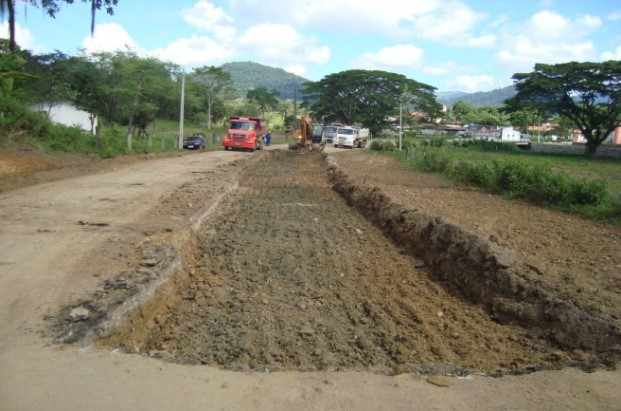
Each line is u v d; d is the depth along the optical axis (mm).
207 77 78438
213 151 41719
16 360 5156
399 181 22094
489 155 41625
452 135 83938
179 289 8562
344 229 13727
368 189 17672
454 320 7551
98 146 28516
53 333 5781
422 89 87688
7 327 5910
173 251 9336
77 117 35938
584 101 50344
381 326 7219
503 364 5961
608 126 49531
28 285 7238
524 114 106250
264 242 11906
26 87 26734
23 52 26781
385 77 85125
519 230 11570
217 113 81375
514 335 6828
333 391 4734
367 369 5441
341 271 9891
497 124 122125
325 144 54531
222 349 6270
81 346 5559
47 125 26203
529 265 8398
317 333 6914
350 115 86125
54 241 9594
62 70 27562
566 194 15383
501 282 8047
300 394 4664
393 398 4617
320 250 11383
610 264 8734
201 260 10453
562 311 6656
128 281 7426
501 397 4672
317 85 88750
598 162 37312
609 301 6824
